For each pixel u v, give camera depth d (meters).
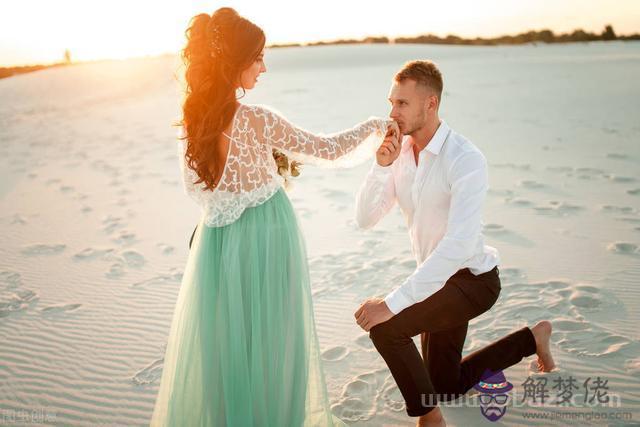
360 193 2.59
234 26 2.00
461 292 2.33
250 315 2.19
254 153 2.11
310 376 2.29
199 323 2.21
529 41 62.75
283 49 50.72
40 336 3.63
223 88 2.02
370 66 35.75
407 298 2.18
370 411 2.68
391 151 2.36
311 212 6.08
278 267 2.22
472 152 2.27
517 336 2.69
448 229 2.23
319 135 2.21
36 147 12.88
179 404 2.19
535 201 5.83
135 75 32.41
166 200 7.02
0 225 6.28
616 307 3.43
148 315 3.87
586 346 3.03
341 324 3.54
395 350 2.28
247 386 2.17
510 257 4.37
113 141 12.98
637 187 6.07
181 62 2.12
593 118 11.32
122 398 2.92
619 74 21.22
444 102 15.64
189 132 2.08
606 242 4.52
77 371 3.20
